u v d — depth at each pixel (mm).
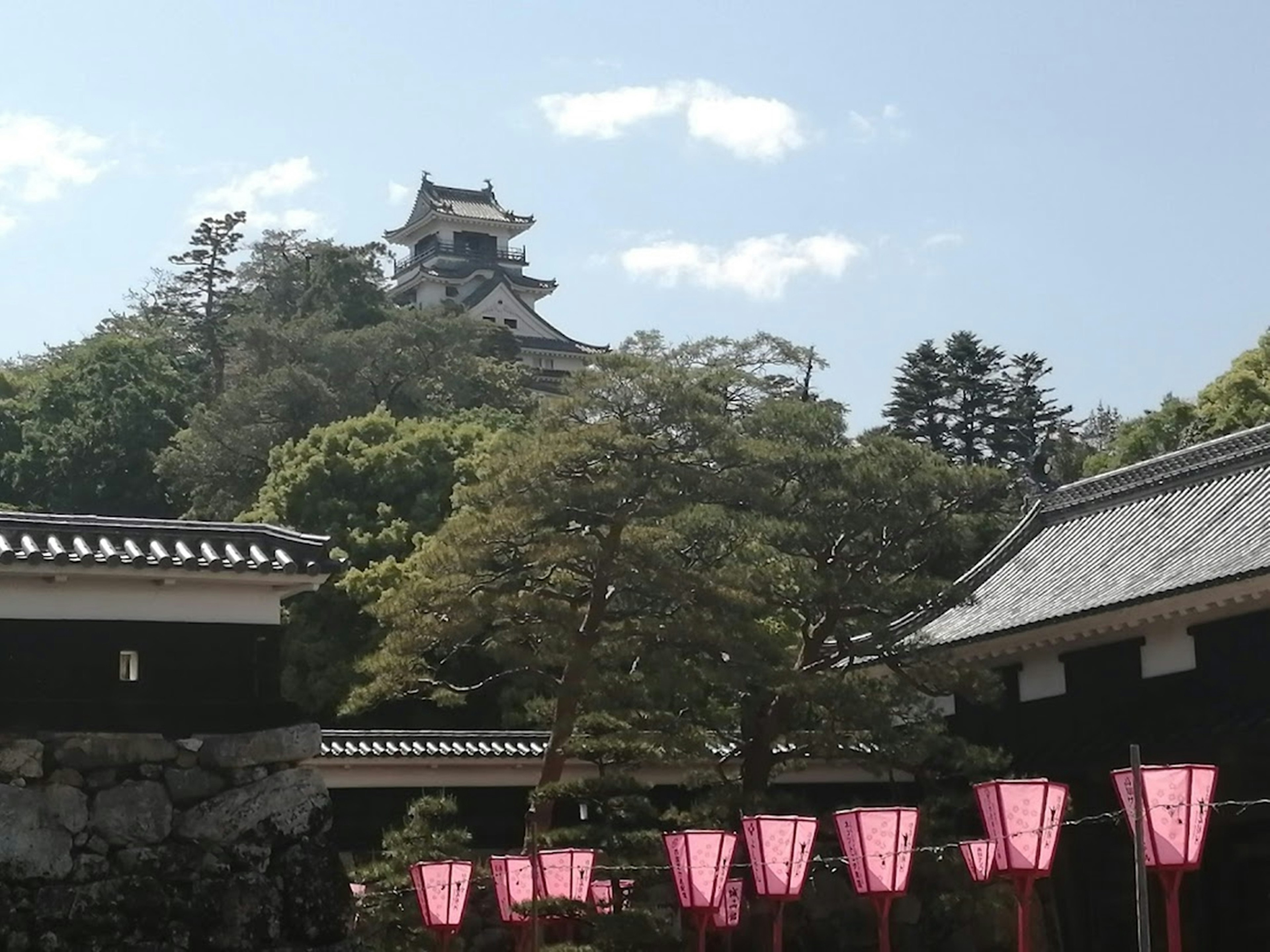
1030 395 80875
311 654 43812
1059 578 33500
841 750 29047
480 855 29031
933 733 28438
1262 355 61562
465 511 29469
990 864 18781
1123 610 28906
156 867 20109
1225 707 27828
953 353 81125
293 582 21422
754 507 29266
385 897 23672
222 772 20859
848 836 18250
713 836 19422
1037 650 32219
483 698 43312
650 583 27312
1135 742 28703
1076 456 78688
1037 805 17125
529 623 28484
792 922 28859
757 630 27812
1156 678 29641
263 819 20812
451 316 84125
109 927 19578
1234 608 27906
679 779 31891
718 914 22625
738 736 29500
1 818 19547
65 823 19844
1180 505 32906
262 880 20516
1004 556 36312
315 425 72062
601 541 27812
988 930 28750
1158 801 15633
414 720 43688
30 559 19953
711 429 28781
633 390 29297
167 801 20422
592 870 22641
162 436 75688
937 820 28031
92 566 20266
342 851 29500
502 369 82188
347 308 88500
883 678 29422
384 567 44625
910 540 30578
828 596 29125
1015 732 32656
